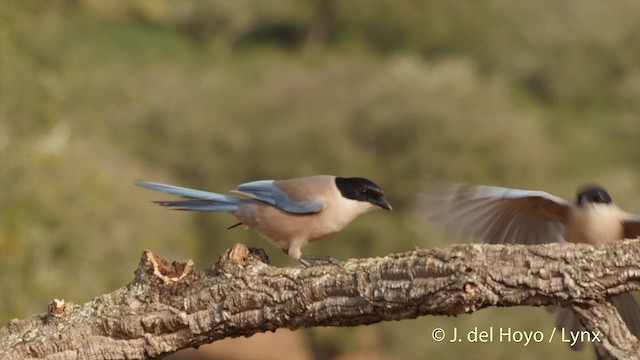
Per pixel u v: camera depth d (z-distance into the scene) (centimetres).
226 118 2980
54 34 2912
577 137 3734
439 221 736
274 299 614
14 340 650
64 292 1441
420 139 2831
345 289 601
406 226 2567
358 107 2914
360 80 3142
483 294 578
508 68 4222
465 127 2853
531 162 2902
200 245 2514
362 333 2659
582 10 4297
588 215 701
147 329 634
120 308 641
